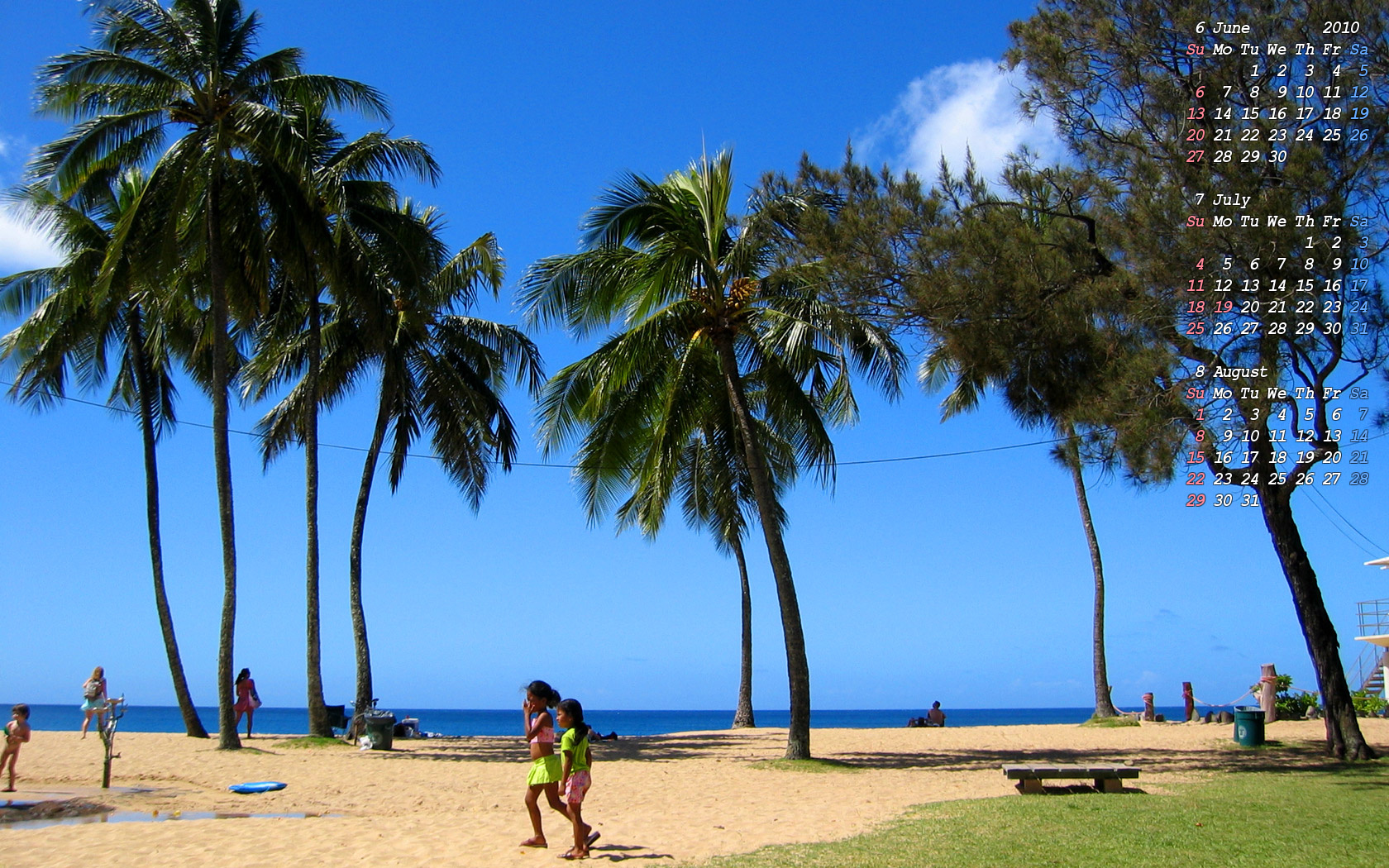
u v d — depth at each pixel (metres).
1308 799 11.43
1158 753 18.12
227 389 19.11
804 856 8.35
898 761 17.75
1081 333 13.54
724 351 17.72
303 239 19.14
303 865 8.24
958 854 8.25
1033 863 7.78
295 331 23.05
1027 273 13.98
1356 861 7.74
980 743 21.38
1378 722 23.38
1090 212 15.09
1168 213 12.88
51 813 11.42
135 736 22.61
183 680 22.61
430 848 9.02
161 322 21.09
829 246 15.39
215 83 18.77
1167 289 13.09
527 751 21.77
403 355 23.44
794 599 17.45
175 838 9.48
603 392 17.48
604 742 24.70
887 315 15.51
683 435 18.09
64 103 18.02
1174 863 7.70
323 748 20.17
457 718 157.50
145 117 18.53
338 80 19.41
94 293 17.66
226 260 19.61
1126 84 14.30
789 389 17.88
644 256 17.11
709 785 14.52
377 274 20.58
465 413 24.12
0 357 21.64
